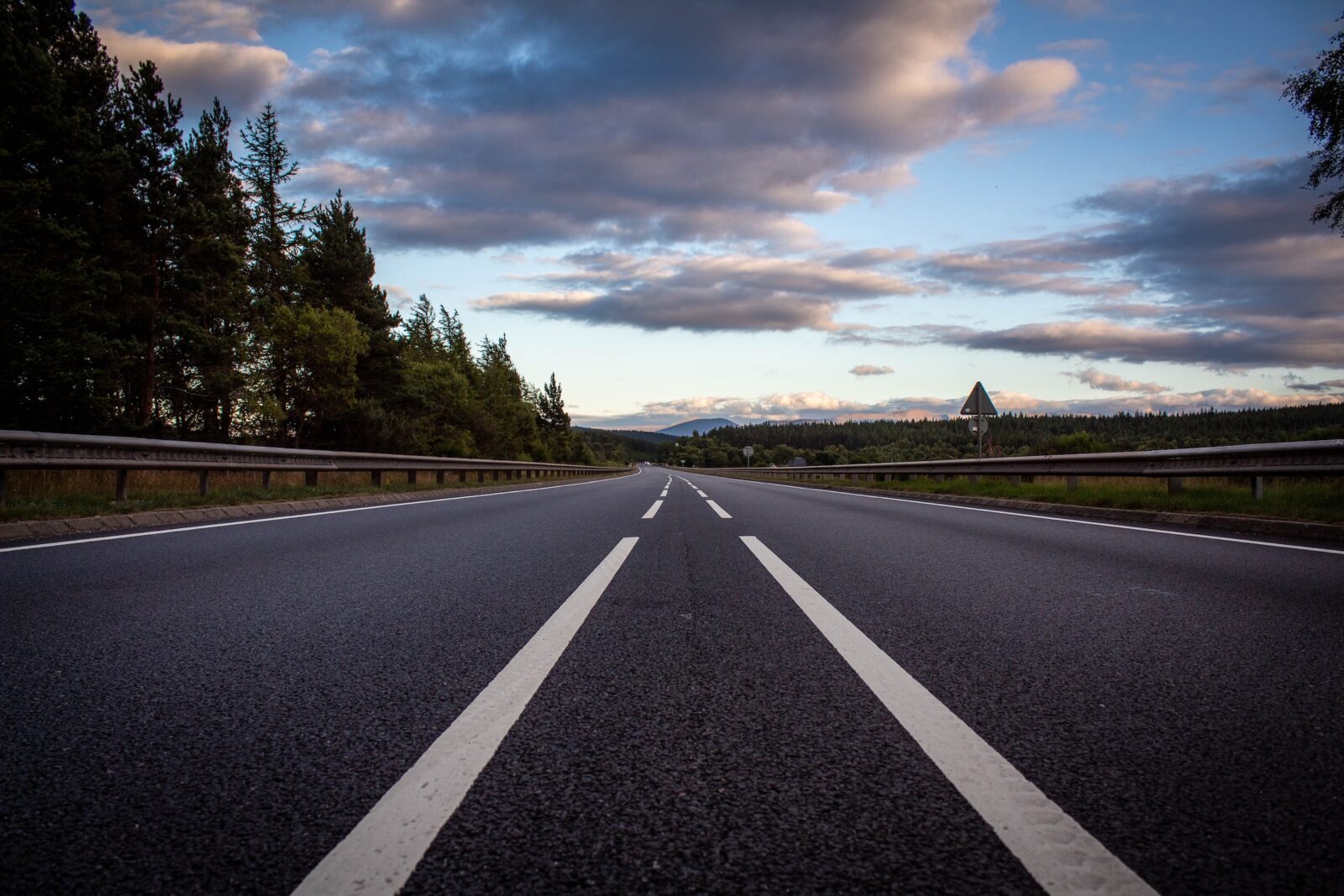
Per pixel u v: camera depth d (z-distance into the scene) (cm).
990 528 767
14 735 199
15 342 1789
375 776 174
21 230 1797
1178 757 184
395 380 3881
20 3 1880
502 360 7388
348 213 3803
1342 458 708
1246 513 759
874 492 1734
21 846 142
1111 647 289
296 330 3169
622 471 6888
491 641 301
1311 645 293
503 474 2806
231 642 297
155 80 2259
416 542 636
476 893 127
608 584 431
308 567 491
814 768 178
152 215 2228
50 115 1855
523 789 167
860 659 273
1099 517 909
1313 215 1201
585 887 129
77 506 742
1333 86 1130
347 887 129
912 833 147
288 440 3400
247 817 154
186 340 2452
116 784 169
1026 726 205
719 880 130
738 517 916
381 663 268
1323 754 186
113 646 291
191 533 684
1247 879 130
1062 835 146
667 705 224
